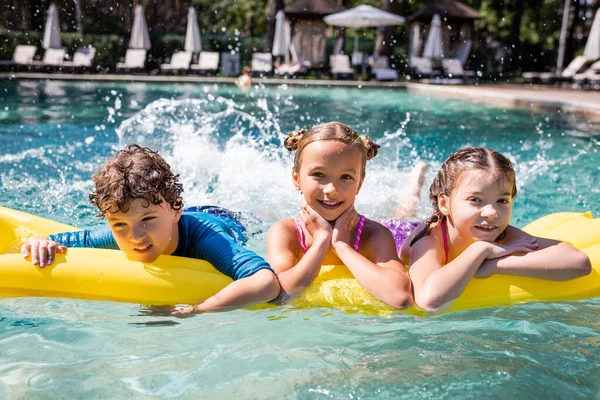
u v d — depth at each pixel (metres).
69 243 2.29
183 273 2.08
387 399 1.54
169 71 15.77
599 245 2.33
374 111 9.20
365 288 2.08
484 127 7.61
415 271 2.14
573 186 4.45
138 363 1.71
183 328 1.92
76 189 4.05
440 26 17.08
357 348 1.81
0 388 1.56
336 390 1.58
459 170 2.15
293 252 2.28
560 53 17.95
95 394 1.55
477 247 2.11
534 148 6.11
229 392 1.57
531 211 3.82
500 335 1.91
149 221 2.01
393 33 18.12
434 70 17.34
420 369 1.68
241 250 2.16
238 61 16.30
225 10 24.27
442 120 8.30
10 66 14.73
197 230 2.29
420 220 3.41
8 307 2.02
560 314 2.07
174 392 1.56
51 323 1.93
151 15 21.39
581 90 13.38
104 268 2.04
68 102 9.32
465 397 1.54
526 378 1.64
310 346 1.82
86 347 1.79
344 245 2.19
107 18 20.20
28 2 18.62
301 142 2.21
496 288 2.10
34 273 2.02
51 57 15.40
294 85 14.12
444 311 2.06
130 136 6.04
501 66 20.77
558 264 2.10
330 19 16.78
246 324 1.95
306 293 2.10
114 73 15.65
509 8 24.00
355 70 17.05
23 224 2.37
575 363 1.72
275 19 18.20
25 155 5.11
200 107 8.95
